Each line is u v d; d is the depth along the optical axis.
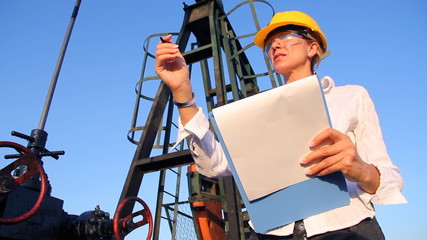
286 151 1.58
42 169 2.34
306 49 2.24
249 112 1.57
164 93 6.26
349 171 1.52
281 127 1.55
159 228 6.29
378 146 1.87
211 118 1.71
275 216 1.67
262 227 1.67
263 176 1.64
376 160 1.81
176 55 2.03
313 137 1.55
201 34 7.56
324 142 1.57
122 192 4.99
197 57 6.80
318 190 1.62
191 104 2.12
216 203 6.87
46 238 2.63
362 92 2.04
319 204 1.62
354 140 1.96
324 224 1.70
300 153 1.58
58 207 2.83
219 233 6.68
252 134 1.59
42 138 3.07
